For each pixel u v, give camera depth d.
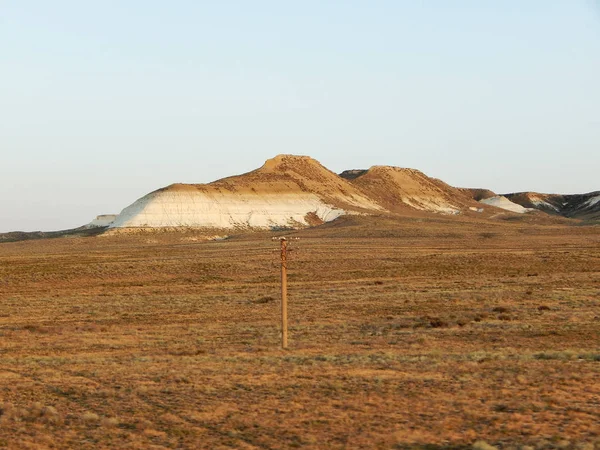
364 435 24.39
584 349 44.88
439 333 55.47
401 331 57.50
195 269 123.44
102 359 46.22
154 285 109.38
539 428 24.38
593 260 122.00
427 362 40.47
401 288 92.44
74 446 24.44
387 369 38.03
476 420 26.02
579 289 83.62
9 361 46.06
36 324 69.94
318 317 69.06
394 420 26.44
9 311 81.00
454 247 164.75
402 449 22.70
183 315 74.56
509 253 136.50
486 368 37.50
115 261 137.50
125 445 24.36
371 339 53.38
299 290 95.31
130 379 37.62
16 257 153.62
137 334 61.03
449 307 72.75
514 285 91.44
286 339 50.28
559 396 29.36
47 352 50.94
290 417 27.52
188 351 49.09
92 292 100.31
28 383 37.38
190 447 23.97
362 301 80.31
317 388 33.09
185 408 30.00
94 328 65.50
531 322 59.50
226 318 71.12
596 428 24.12
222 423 27.25
